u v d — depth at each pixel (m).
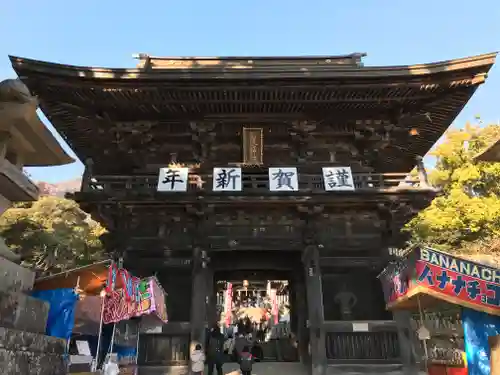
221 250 17.81
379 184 18.69
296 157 19.95
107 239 17.75
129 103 18.45
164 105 18.62
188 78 17.20
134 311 12.91
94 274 12.76
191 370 15.08
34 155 10.98
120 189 18.06
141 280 13.38
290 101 18.59
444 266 11.38
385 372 15.62
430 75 17.48
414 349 15.89
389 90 18.09
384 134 19.77
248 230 18.03
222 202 17.25
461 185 32.88
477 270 11.06
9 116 8.99
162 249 17.69
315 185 18.92
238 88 17.72
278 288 41.75
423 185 17.58
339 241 17.81
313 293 16.69
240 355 16.58
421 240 31.95
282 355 22.27
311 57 23.84
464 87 18.06
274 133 20.03
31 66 16.66
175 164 19.78
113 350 14.32
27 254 30.11
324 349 15.80
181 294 17.50
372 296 17.48
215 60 23.62
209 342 16.20
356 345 16.14
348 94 18.23
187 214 17.83
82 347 12.27
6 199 10.56
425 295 12.55
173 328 16.39
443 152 33.75
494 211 29.00
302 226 18.02
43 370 8.11
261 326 39.50
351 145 20.56
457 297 11.05
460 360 12.64
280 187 17.56
